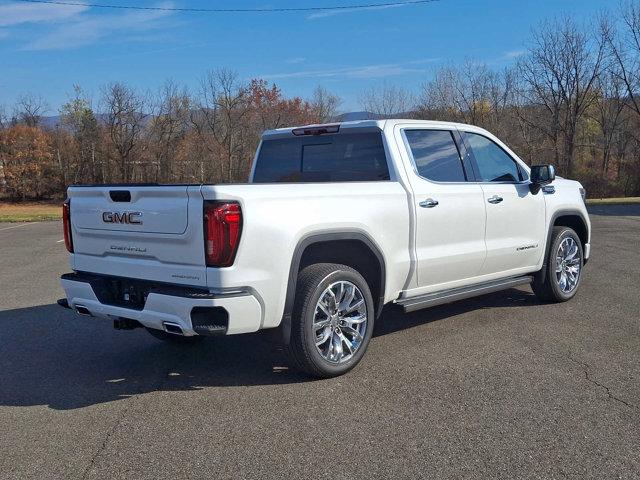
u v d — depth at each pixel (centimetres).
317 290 455
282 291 437
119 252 465
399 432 380
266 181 645
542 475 327
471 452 353
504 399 429
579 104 4300
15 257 1251
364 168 562
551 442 364
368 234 491
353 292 486
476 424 389
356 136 570
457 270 580
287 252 436
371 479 327
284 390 454
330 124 587
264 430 388
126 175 4428
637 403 419
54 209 3909
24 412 425
